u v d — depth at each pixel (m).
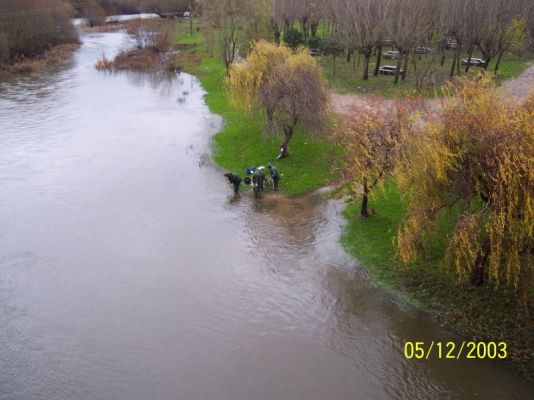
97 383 18.42
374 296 22.88
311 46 70.94
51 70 75.88
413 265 24.23
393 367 19.00
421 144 20.28
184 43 96.31
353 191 29.58
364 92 51.44
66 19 95.94
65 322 21.70
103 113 53.00
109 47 96.50
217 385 18.25
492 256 18.61
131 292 23.62
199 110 53.50
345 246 26.59
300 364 19.22
